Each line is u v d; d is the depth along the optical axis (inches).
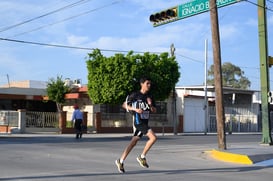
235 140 1029.2
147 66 1284.4
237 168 458.3
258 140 1037.8
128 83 1237.7
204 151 653.9
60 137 1029.2
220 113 620.4
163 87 1302.9
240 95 1942.7
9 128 1252.5
